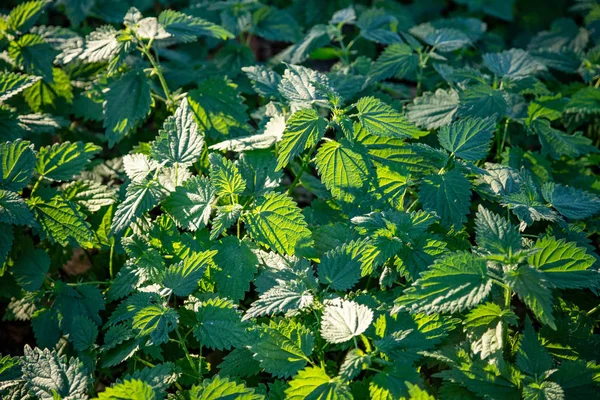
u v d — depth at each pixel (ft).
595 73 4.54
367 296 3.68
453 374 3.47
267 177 3.92
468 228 4.13
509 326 3.77
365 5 5.17
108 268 4.12
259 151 4.00
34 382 3.56
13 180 3.83
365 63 4.52
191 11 4.88
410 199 4.06
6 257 3.84
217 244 3.79
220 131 4.18
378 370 3.48
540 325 3.90
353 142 3.86
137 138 4.46
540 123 4.24
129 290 3.82
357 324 3.52
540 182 4.13
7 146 3.85
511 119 4.29
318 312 3.66
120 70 4.43
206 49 4.95
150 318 3.59
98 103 4.38
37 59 4.33
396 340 3.51
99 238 3.98
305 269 3.72
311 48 4.57
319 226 3.88
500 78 4.35
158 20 4.16
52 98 4.43
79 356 3.71
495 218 3.58
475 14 5.15
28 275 3.90
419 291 3.48
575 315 3.76
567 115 4.52
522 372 3.50
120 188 4.05
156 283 3.71
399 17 4.98
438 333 3.54
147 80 4.18
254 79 4.22
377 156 3.88
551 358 3.55
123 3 4.93
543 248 3.51
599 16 4.91
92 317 3.85
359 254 3.72
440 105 4.20
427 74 4.58
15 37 4.35
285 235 3.77
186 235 3.82
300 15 5.10
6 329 4.13
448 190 3.77
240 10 4.72
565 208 3.77
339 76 4.34
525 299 3.43
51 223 3.88
